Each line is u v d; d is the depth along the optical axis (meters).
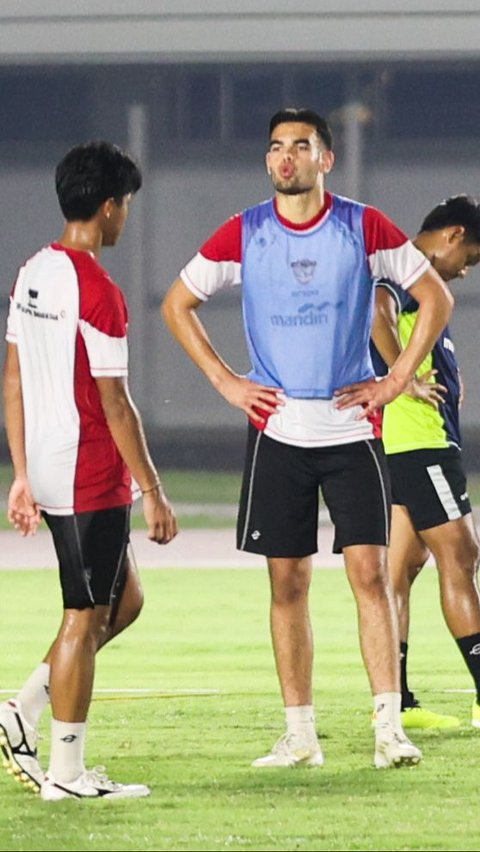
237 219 17.28
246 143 82.62
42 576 38.12
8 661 26.33
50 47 79.19
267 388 17.36
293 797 16.17
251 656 26.88
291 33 79.44
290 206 16.97
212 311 83.12
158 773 17.42
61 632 16.05
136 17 79.44
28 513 16.31
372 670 17.58
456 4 79.38
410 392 19.05
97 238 16.17
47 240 82.56
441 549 19.72
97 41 79.31
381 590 17.53
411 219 81.94
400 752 17.44
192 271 17.52
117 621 16.83
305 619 17.89
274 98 82.19
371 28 79.50
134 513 53.25
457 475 19.72
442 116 81.75
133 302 82.19
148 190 82.25
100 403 15.89
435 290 17.25
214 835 14.68
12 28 79.12
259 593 35.03
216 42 79.56
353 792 16.39
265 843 14.44
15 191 82.50
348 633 29.25
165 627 30.22
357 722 20.61
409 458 19.62
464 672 25.17
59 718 16.08
